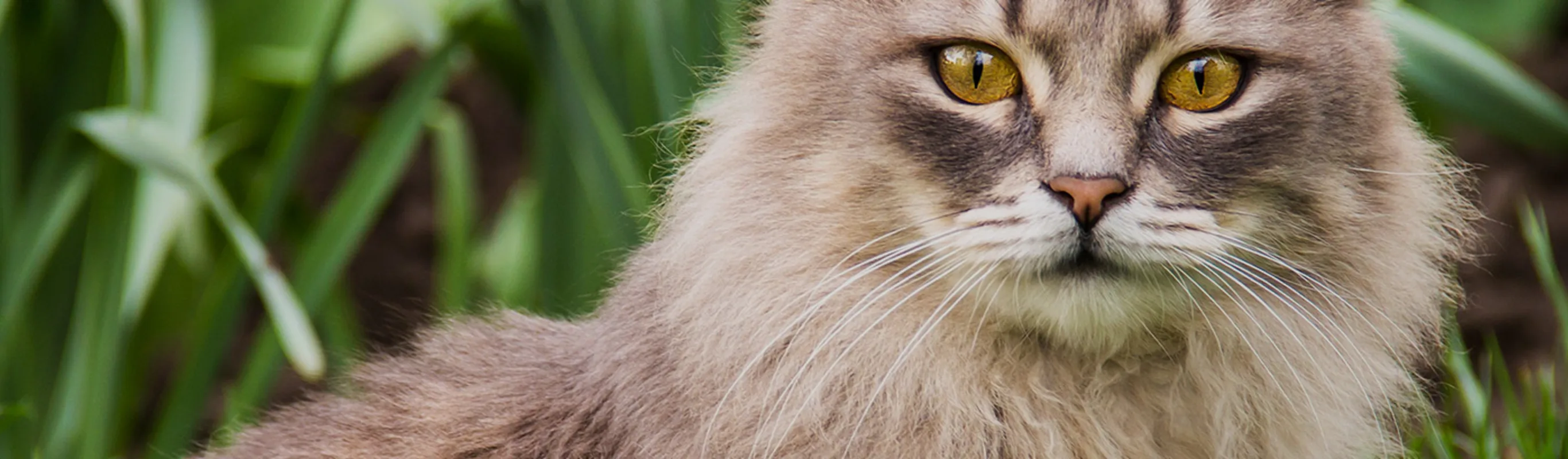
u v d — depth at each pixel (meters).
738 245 3.57
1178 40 3.35
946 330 3.54
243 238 4.90
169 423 5.38
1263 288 3.54
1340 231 3.56
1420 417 4.26
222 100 6.70
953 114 3.39
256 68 6.62
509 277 6.99
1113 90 3.32
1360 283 3.63
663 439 3.55
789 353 3.56
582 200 5.48
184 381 5.40
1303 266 3.53
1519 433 4.51
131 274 5.41
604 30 5.44
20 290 5.20
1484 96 5.38
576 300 5.48
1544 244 5.03
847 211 3.51
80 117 5.12
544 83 5.54
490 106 9.44
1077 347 3.55
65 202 5.30
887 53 3.46
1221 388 3.62
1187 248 3.36
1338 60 3.51
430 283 9.17
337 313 6.27
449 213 6.38
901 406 3.54
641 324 3.69
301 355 4.66
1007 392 3.56
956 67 3.40
